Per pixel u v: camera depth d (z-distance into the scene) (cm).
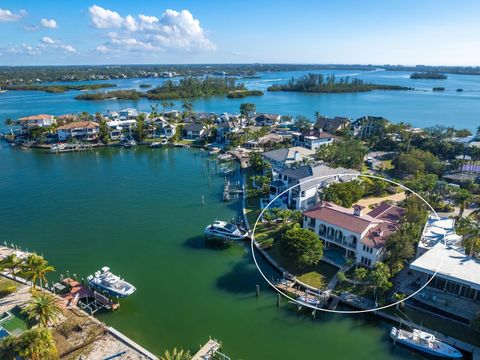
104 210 8294
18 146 14850
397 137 13662
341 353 4125
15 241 6844
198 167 11706
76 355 3947
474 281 4488
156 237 6969
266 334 4422
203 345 4222
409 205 6469
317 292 5022
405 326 4397
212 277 5619
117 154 13750
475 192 8538
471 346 3991
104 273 5353
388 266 5119
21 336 3666
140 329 4500
